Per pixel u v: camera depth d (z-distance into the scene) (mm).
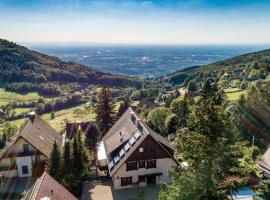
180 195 19406
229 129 19875
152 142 42719
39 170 47562
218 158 18688
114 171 42094
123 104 86188
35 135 49750
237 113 63688
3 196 40812
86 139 62594
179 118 66812
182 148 20297
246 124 59250
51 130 57719
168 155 43406
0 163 46688
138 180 43531
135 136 44938
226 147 18875
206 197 18734
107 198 40688
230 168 18875
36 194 22312
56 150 39844
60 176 38812
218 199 18578
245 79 139875
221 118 19297
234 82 141000
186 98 72438
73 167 40062
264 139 57156
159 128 68812
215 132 19078
